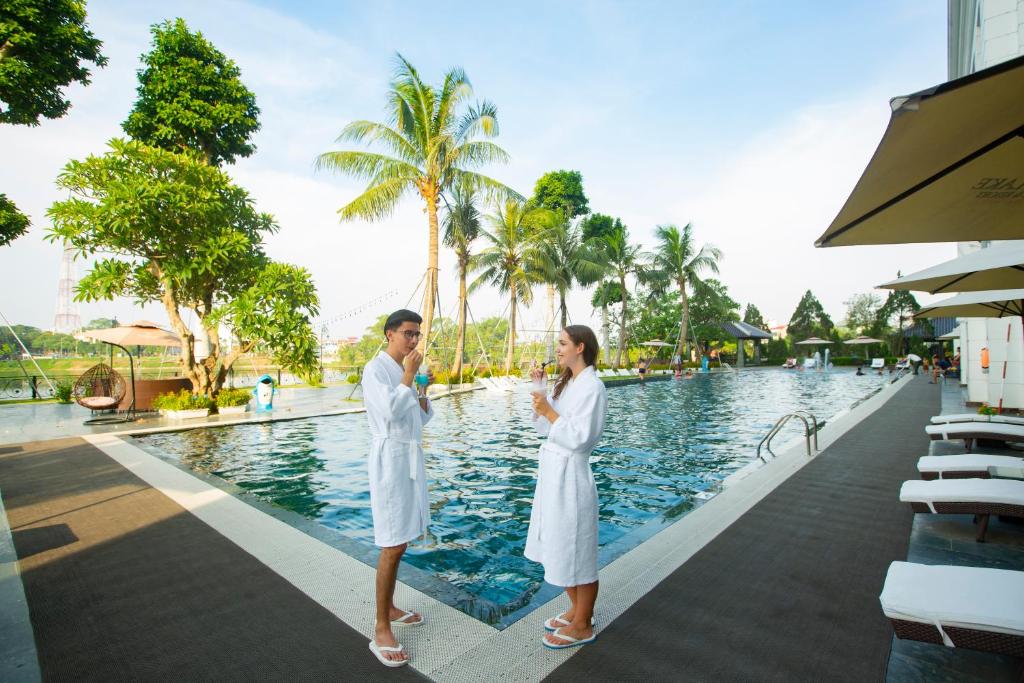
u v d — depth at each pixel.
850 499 5.09
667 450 8.53
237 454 8.16
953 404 13.12
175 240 11.78
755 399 17.12
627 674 2.32
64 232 10.68
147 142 13.98
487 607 3.04
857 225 2.66
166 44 13.59
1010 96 1.58
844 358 43.09
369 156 17.25
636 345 41.97
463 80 17.45
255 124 14.56
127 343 13.12
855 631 2.69
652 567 3.51
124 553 3.85
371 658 2.47
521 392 18.81
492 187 18.84
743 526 4.33
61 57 11.39
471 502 5.64
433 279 18.12
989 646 2.15
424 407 2.93
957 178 2.15
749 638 2.62
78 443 8.73
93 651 2.56
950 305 6.37
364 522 4.96
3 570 3.54
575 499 2.52
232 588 3.25
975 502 3.84
